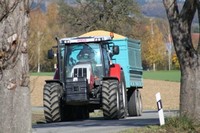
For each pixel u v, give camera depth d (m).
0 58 9.58
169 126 22.05
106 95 30.92
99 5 93.94
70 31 93.25
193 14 21.41
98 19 94.12
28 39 9.85
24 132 9.88
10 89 9.72
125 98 34.38
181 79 22.08
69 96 31.12
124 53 36.78
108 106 30.86
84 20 93.94
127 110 37.91
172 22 21.66
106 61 33.03
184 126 21.59
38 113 48.03
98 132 22.67
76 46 32.91
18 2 9.58
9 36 9.56
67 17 91.88
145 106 69.19
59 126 26.95
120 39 36.91
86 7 93.69
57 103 31.00
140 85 40.97
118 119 31.52
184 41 21.53
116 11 94.00
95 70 32.47
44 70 128.38
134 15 96.12
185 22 21.39
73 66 32.12
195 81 21.64
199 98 21.67
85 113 35.88
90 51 32.72
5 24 9.55
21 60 9.78
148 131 21.72
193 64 21.59
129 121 29.48
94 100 31.88
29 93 9.99
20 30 9.66
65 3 86.88
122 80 33.88
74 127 25.98
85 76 31.50
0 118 9.75
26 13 9.75
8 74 9.70
